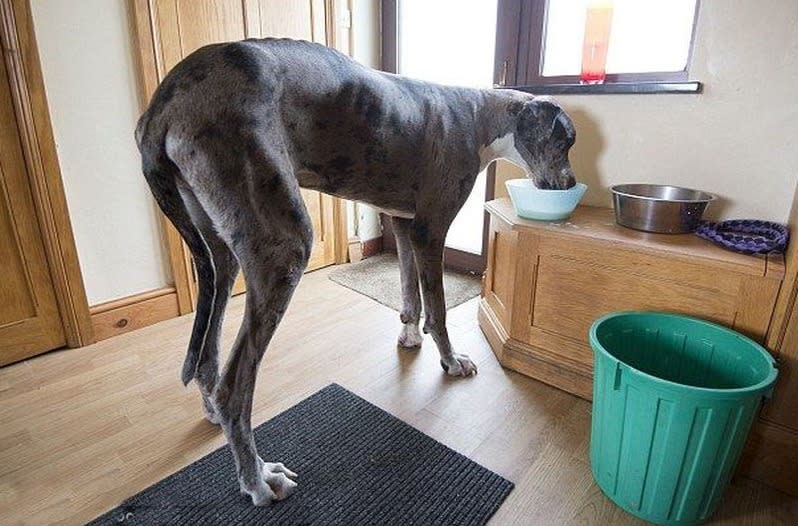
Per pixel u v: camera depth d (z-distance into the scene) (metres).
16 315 1.70
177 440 1.34
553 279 1.53
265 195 0.99
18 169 1.61
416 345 1.86
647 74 1.61
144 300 2.00
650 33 1.61
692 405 0.92
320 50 1.14
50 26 1.59
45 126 1.62
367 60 2.72
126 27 1.77
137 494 1.15
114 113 1.80
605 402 1.09
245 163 0.96
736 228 1.38
